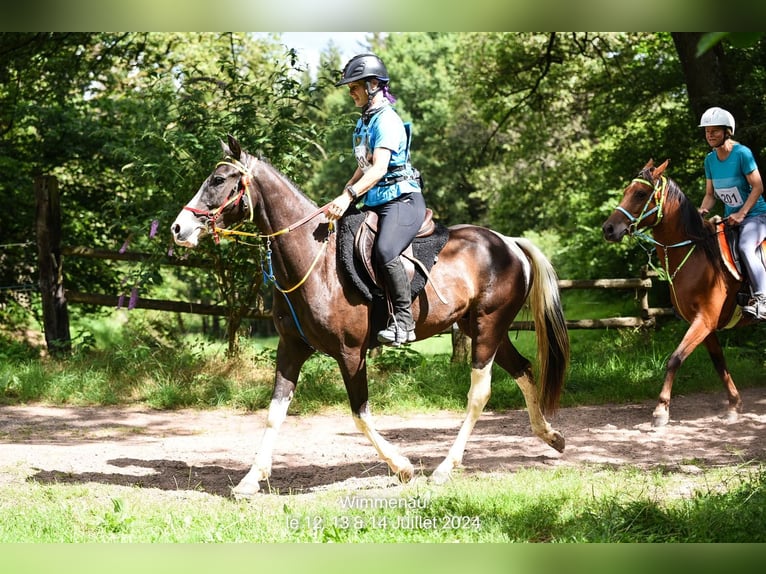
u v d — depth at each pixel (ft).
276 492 16.88
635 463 18.66
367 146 16.35
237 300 33.06
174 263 32.48
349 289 16.21
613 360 31.48
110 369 31.09
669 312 35.60
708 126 22.45
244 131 31.32
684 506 13.99
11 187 41.37
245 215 16.08
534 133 66.13
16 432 23.48
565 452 20.08
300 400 27.45
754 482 15.29
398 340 16.11
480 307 18.04
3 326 42.78
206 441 22.67
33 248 42.22
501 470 18.28
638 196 22.57
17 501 16.02
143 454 20.84
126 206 34.96
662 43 51.55
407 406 27.32
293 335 16.79
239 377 30.73
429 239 17.38
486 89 61.21
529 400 19.29
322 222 16.35
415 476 17.78
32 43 43.57
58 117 43.37
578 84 58.90
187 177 31.01
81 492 16.62
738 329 36.40
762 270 22.17
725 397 26.76
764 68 39.42
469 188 113.60
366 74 15.89
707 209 23.57
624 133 52.95
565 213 72.95
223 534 13.61
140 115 35.17
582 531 13.07
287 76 32.40
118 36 46.34
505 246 18.53
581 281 35.17
